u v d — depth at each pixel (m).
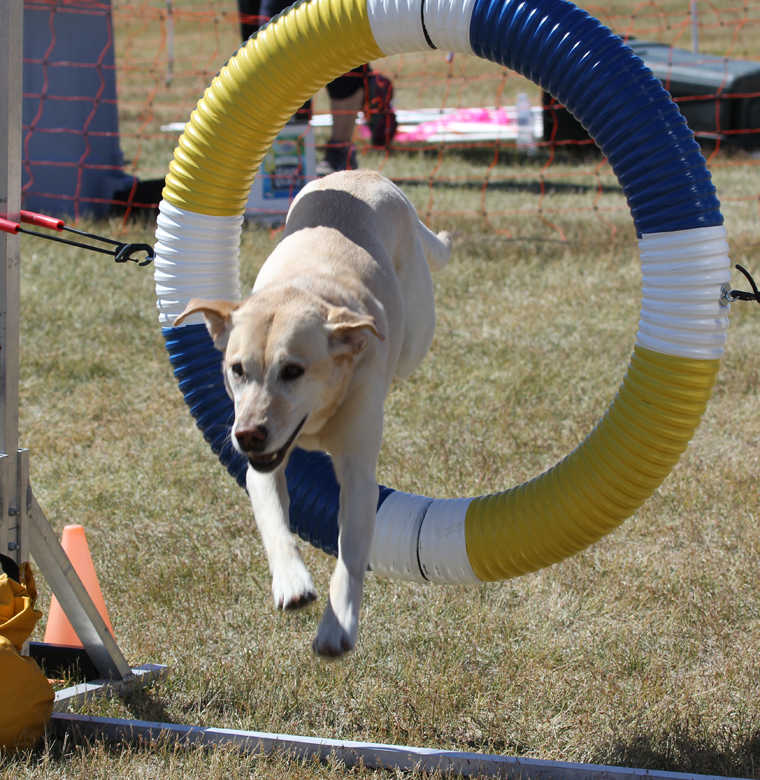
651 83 3.43
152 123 18.25
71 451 6.30
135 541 5.23
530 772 3.45
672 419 3.49
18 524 3.83
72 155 11.77
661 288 3.45
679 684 4.05
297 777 3.42
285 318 3.22
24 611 3.78
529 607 4.68
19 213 3.76
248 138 4.05
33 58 11.42
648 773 3.36
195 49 28.72
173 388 7.33
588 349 7.93
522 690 4.05
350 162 13.41
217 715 3.93
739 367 7.61
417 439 6.42
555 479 3.74
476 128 17.61
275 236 10.86
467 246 10.72
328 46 3.85
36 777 3.42
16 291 3.75
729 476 5.86
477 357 7.84
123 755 3.54
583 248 10.70
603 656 4.28
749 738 3.70
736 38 27.02
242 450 3.12
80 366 7.57
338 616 3.20
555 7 3.52
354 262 3.83
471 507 3.88
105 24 12.14
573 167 15.62
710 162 15.45
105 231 10.91
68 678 4.16
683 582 4.81
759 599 4.66
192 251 4.12
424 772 3.42
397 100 21.33
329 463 4.04
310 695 4.03
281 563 3.21
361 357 3.49
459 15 3.62
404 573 3.95
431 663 4.22
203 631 4.48
